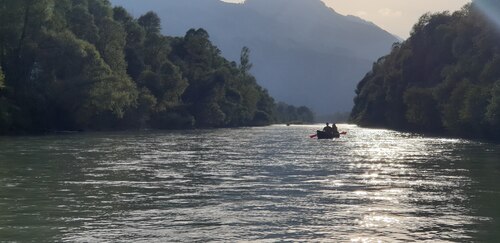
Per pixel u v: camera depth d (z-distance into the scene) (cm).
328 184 2600
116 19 14500
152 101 11588
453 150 5231
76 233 1538
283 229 1593
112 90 9056
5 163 3512
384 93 14388
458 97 7900
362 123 16650
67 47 8594
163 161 3819
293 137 8662
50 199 2106
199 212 1853
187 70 15650
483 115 7106
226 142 6812
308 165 3578
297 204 2017
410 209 1917
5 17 8238
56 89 8531
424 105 9731
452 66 9225
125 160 3856
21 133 8112
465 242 1448
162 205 1992
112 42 10994
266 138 8219
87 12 10506
